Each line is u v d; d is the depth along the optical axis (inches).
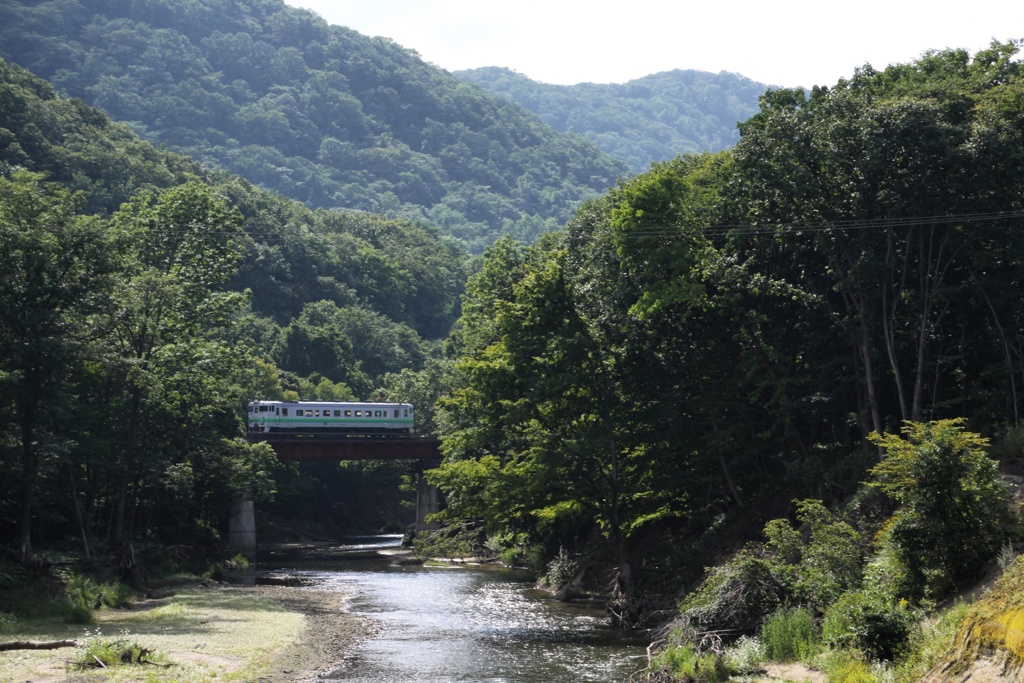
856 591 1245.7
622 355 2039.9
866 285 1844.2
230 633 1539.1
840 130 1823.3
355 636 1557.6
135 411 2347.4
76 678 1120.2
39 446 1909.4
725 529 1968.5
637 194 1999.3
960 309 1900.8
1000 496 1159.6
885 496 1595.7
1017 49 2122.3
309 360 5994.1
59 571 1900.8
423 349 7628.0
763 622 1280.8
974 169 1711.4
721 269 1929.1
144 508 2854.3
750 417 2060.8
